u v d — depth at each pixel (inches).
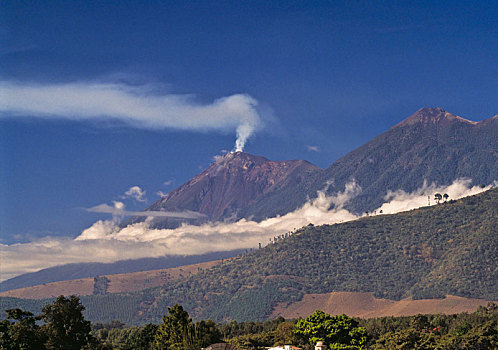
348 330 7672.2
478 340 6427.2
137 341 6628.9
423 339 6845.5
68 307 5019.7
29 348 4478.3
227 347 4323.3
